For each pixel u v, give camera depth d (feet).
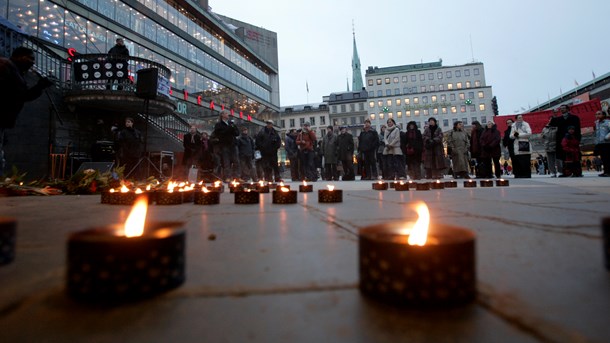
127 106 39.50
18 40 32.81
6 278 2.73
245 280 2.76
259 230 5.45
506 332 1.79
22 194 14.97
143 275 2.24
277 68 175.83
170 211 8.38
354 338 1.74
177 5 101.71
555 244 4.18
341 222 6.26
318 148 53.26
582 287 2.54
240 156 40.73
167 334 1.80
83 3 67.97
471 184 18.20
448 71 282.56
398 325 1.88
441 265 2.06
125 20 80.28
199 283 2.65
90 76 38.88
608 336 1.73
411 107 274.36
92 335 1.78
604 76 143.84
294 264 3.30
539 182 21.97
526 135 32.65
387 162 37.01
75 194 16.60
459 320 1.94
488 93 268.21
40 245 4.23
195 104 106.52
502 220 6.27
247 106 144.25
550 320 1.92
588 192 13.56
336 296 2.37
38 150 33.19
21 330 1.82
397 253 2.10
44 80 16.31
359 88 590.96
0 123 15.60
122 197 10.37
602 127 28.07
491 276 2.82
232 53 134.00
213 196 9.93
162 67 43.80
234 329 1.86
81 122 38.34
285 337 1.76
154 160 38.22
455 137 35.91
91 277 2.18
